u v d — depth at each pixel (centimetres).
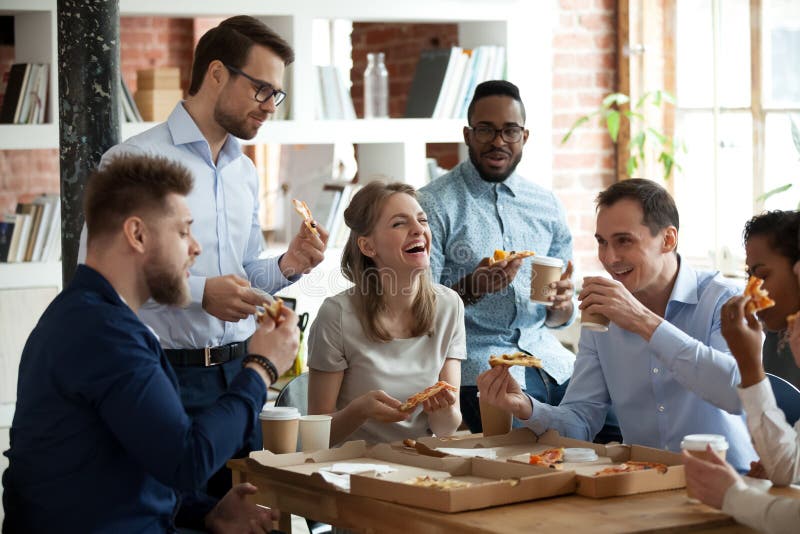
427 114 550
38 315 472
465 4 541
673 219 286
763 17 520
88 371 217
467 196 383
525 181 394
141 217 225
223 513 264
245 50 307
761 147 524
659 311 294
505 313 377
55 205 478
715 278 293
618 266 285
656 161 580
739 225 539
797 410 261
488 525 210
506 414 290
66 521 223
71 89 341
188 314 312
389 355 309
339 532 305
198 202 318
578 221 592
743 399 237
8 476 232
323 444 277
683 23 566
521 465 240
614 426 335
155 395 218
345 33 770
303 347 515
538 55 563
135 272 228
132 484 227
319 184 664
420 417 308
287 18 508
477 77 551
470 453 264
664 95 570
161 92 521
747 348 234
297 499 254
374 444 294
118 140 348
